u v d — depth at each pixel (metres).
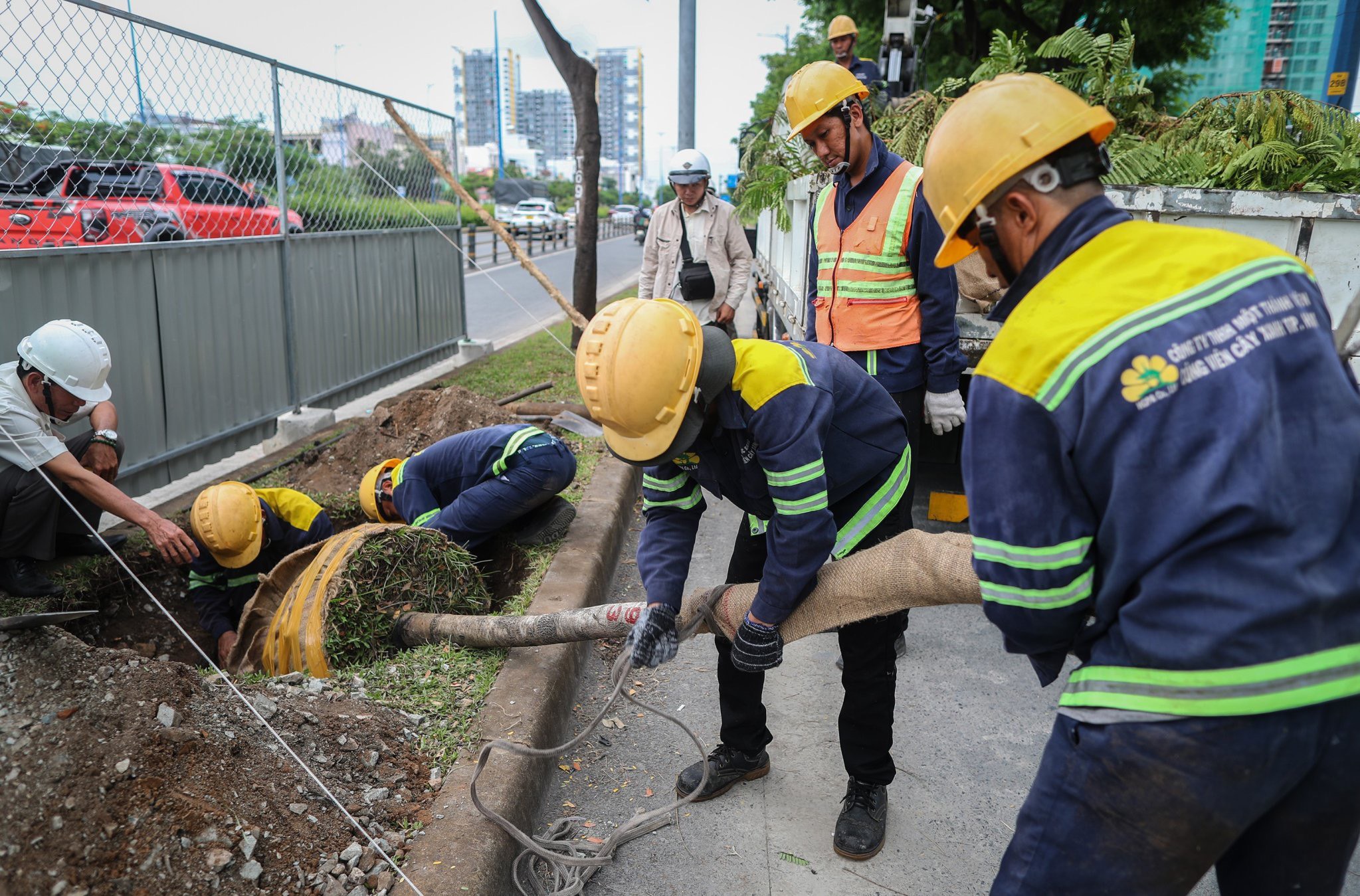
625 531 4.93
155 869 1.93
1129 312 1.34
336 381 7.13
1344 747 1.34
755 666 2.25
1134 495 1.30
